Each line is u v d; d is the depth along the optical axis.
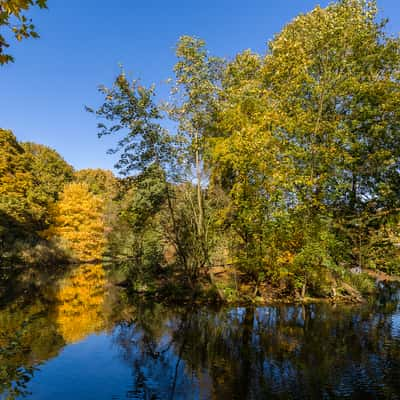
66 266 34.41
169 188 18.59
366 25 15.88
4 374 7.91
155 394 7.33
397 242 16.23
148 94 16.83
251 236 17.27
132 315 14.45
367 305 16.41
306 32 16.69
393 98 14.59
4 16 3.50
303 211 16.03
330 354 9.69
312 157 15.92
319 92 16.19
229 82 19.66
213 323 13.12
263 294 18.09
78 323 12.98
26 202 34.94
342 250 16.81
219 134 18.84
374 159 15.21
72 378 8.09
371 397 7.17
